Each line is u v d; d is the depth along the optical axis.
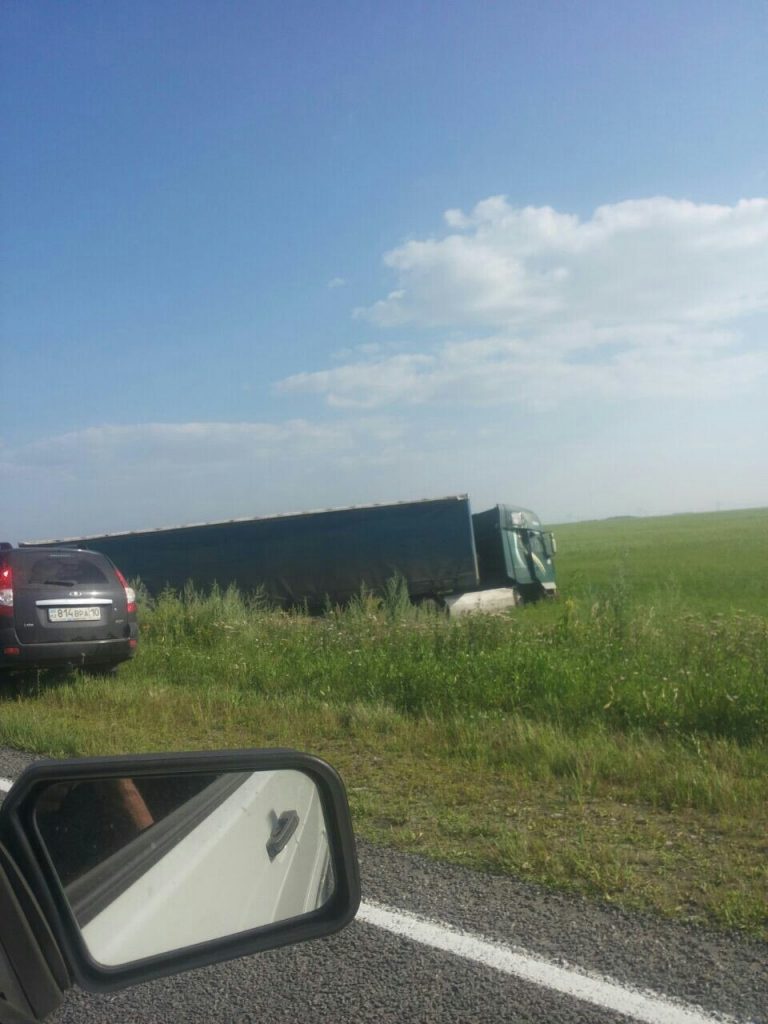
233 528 20.84
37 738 8.49
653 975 3.76
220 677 11.66
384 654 11.02
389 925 4.34
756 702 7.88
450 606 20.19
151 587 21.09
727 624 10.75
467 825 5.70
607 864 4.93
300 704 9.64
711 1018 3.43
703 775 6.37
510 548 22.02
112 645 11.64
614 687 8.72
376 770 7.22
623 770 6.73
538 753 7.27
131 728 9.02
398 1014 3.58
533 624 13.52
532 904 4.52
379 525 20.39
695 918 4.27
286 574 20.56
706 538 55.19
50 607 11.21
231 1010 3.68
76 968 2.00
